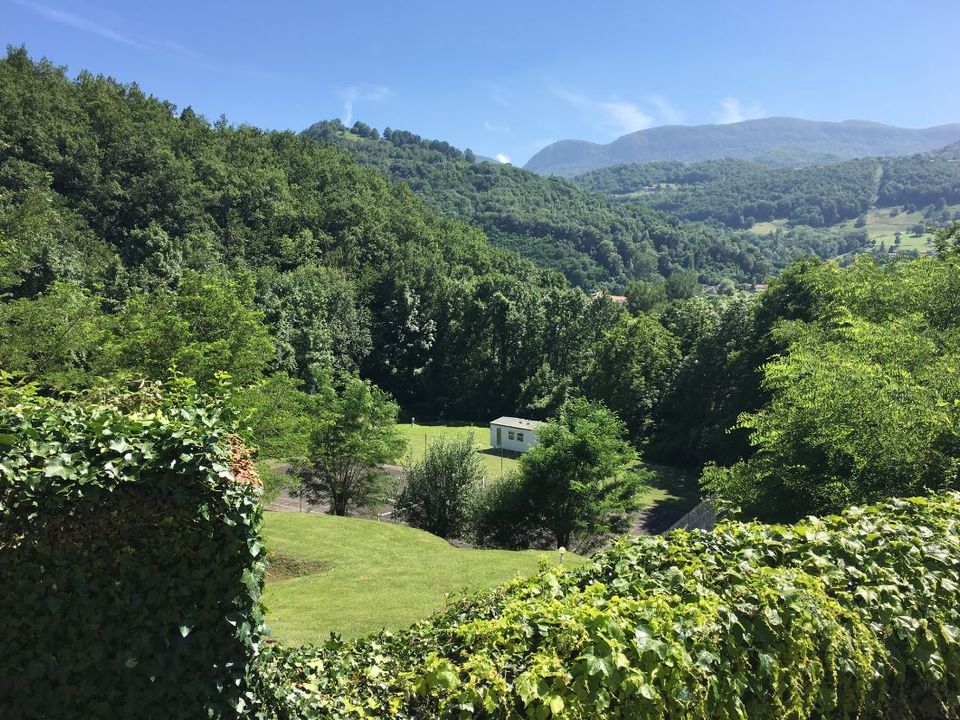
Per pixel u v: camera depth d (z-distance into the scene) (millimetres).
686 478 41625
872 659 4113
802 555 4770
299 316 55938
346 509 31719
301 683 4465
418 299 70875
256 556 4504
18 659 4070
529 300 69250
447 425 64500
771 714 3789
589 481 26062
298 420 22156
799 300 35562
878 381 13742
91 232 53562
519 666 3537
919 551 4875
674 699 3486
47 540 4086
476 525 28141
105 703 4133
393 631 10227
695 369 44250
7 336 16625
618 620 3725
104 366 17469
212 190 72188
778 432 14664
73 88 70688
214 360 18828
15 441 4168
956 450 10859
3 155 53688
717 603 3984
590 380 50719
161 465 4293
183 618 4266
